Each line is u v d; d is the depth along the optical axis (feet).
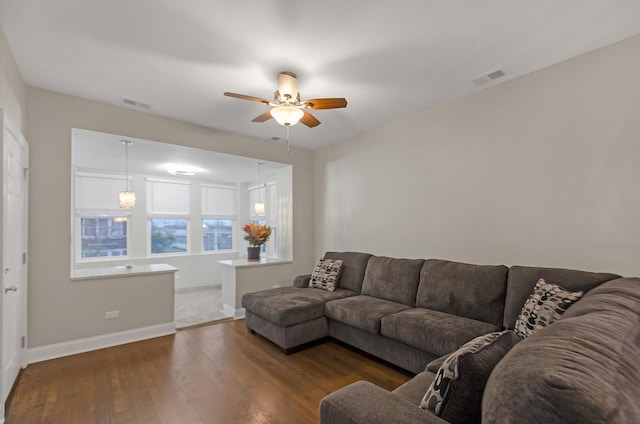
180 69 8.52
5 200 6.79
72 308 10.05
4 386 6.82
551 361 2.38
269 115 9.27
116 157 14.88
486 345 3.82
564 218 8.23
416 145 11.98
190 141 12.85
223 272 15.33
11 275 7.63
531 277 7.68
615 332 2.95
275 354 9.98
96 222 18.03
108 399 7.36
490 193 9.78
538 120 8.71
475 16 6.45
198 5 6.06
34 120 9.55
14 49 7.52
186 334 11.86
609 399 1.98
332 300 10.94
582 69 7.93
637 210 7.13
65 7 6.10
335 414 3.57
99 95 10.13
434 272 9.73
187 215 21.26
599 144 7.66
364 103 11.00
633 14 6.41
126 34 6.98
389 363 9.31
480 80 9.31
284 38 7.13
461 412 3.38
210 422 6.52
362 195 14.33
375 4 6.05
